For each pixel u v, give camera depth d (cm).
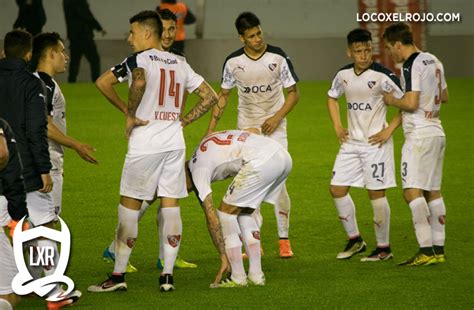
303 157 3569
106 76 1812
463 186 3027
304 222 2566
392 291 1838
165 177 1839
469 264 2066
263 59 2264
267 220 2620
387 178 2138
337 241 2350
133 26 1841
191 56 5688
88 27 5750
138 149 1809
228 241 1873
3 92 1700
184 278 1983
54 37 1900
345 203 2159
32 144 1689
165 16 2070
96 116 4556
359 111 2159
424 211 2056
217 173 1888
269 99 2294
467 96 5106
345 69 2181
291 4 6188
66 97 5197
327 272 2020
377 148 2139
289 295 1814
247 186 1845
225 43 5688
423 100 2070
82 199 2852
